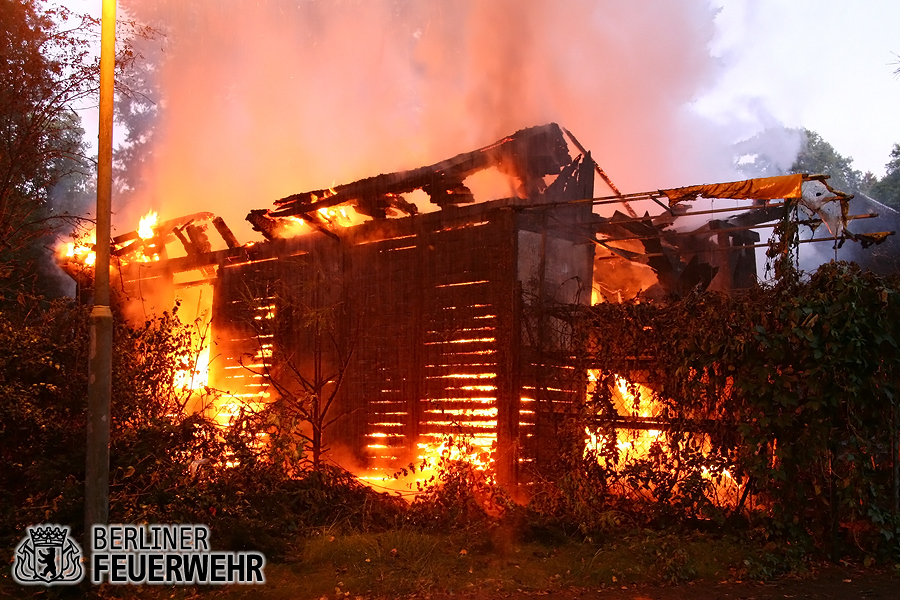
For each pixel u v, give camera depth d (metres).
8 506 8.69
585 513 9.38
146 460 9.17
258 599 7.11
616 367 9.95
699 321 9.25
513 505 9.57
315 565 8.09
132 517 8.36
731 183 10.33
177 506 8.72
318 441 11.48
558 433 10.51
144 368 10.66
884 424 8.51
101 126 7.76
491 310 12.08
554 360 11.35
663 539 8.46
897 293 8.46
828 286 8.62
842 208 10.99
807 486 8.65
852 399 8.31
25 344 9.82
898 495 8.54
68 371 10.18
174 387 11.15
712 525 9.18
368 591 7.29
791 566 7.98
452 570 7.95
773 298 8.96
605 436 9.91
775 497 8.56
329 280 14.62
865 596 6.98
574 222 13.38
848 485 8.18
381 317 13.67
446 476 10.07
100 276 7.69
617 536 8.98
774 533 8.51
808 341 8.47
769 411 8.55
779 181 10.07
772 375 8.59
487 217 12.34
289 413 10.62
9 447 9.38
